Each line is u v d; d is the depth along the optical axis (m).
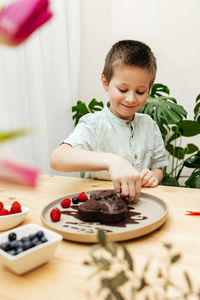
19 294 0.38
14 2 0.11
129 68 1.04
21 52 1.74
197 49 1.96
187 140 2.06
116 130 1.34
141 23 2.10
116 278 0.24
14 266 0.41
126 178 0.75
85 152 0.98
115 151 1.34
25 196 0.85
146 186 0.92
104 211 0.61
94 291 0.38
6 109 1.63
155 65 1.21
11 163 0.12
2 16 0.11
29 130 0.13
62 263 0.46
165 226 0.60
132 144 1.36
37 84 1.85
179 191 0.86
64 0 2.02
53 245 0.45
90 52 2.28
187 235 0.55
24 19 0.11
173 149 1.76
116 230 0.57
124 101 1.12
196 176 1.46
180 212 0.68
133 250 0.49
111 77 1.15
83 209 0.62
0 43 0.12
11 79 1.67
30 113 1.84
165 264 0.44
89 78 2.32
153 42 2.09
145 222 0.61
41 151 1.89
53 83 2.00
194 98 2.03
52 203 0.73
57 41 1.99
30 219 0.66
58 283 0.41
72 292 0.38
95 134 1.29
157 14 2.03
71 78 2.18
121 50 1.09
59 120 2.08
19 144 1.60
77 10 2.12
